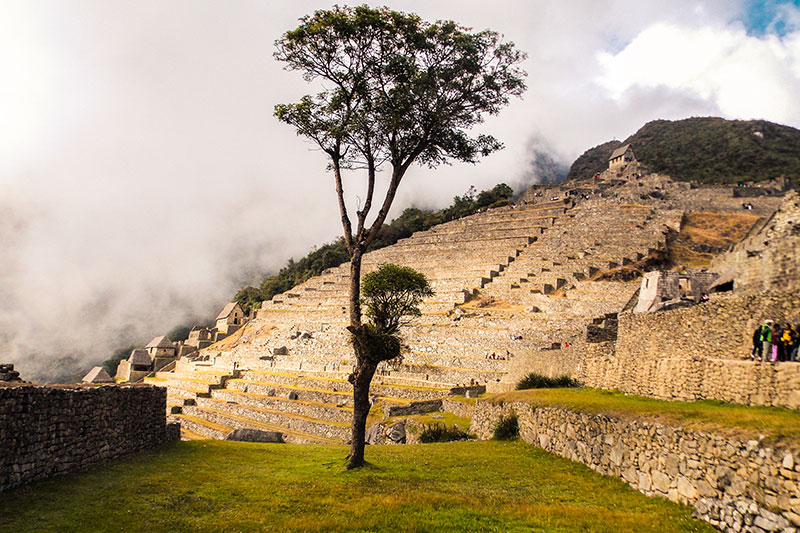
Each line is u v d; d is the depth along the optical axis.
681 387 20.61
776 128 179.38
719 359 18.73
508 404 30.09
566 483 19.06
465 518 15.36
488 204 154.38
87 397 17.78
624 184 129.38
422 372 58.69
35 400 15.27
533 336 59.50
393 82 25.17
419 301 24.53
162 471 18.67
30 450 14.98
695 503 14.08
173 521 14.20
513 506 16.34
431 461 23.56
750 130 178.38
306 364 73.69
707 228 86.94
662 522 13.77
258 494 17.25
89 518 13.55
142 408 21.61
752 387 16.47
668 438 15.68
